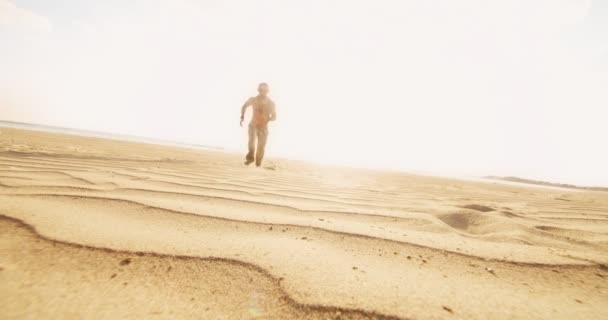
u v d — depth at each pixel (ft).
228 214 5.33
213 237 4.14
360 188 11.84
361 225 5.32
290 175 14.78
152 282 2.88
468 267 3.79
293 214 5.80
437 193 14.30
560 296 3.20
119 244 3.60
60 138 31.78
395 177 28.25
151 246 3.62
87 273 2.93
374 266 3.62
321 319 2.51
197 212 5.26
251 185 9.22
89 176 7.88
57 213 4.51
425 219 6.15
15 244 3.37
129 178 8.21
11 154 11.51
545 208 10.48
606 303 3.10
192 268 3.18
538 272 3.74
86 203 5.22
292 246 4.01
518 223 6.23
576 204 13.28
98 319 2.30
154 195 6.27
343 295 2.86
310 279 3.12
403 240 4.60
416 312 2.69
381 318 2.57
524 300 3.07
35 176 7.27
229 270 3.19
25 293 2.53
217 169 13.66
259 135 20.11
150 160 15.25
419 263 3.81
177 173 10.48
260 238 4.26
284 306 2.65
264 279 3.06
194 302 2.63
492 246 4.62
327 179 15.08
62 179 7.15
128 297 2.61
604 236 5.85
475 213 6.85
